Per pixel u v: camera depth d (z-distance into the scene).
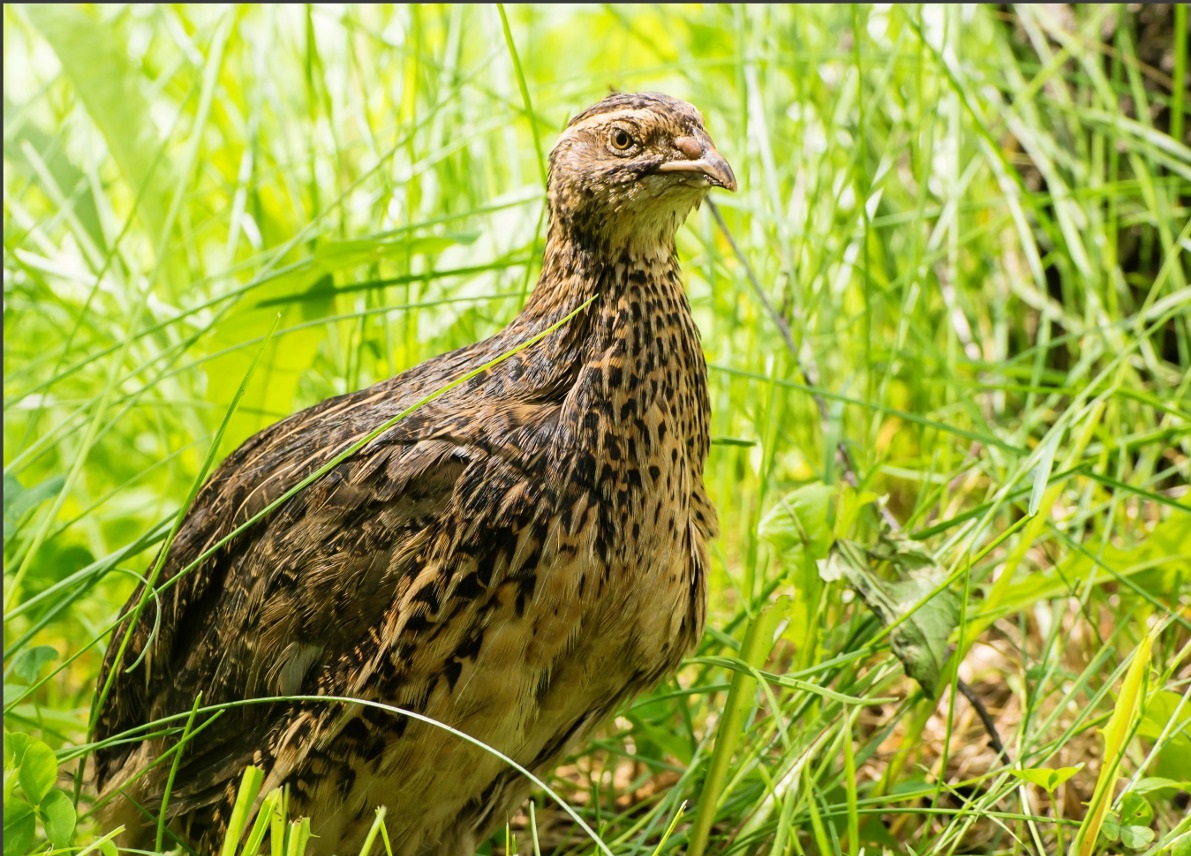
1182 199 5.38
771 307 4.25
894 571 3.67
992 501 3.82
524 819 3.87
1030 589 3.70
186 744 3.29
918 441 5.03
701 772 3.58
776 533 3.52
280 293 4.09
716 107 5.48
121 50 5.11
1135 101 5.27
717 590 4.49
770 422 4.04
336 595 3.04
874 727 4.16
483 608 2.93
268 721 3.16
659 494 3.05
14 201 5.49
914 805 3.58
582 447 2.98
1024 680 3.72
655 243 3.18
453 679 2.95
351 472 3.12
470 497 2.93
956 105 5.07
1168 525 3.73
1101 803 2.84
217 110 5.98
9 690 4.05
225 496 3.36
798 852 3.05
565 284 3.20
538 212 5.39
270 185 5.71
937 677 3.33
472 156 5.52
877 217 5.38
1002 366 4.63
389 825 3.16
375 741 3.00
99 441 5.12
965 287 5.26
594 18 7.30
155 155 4.80
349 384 4.48
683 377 3.18
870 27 5.80
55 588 3.33
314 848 3.18
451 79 5.24
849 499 3.64
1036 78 5.18
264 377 4.30
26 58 6.47
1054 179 4.93
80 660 4.73
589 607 2.99
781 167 5.38
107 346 5.06
